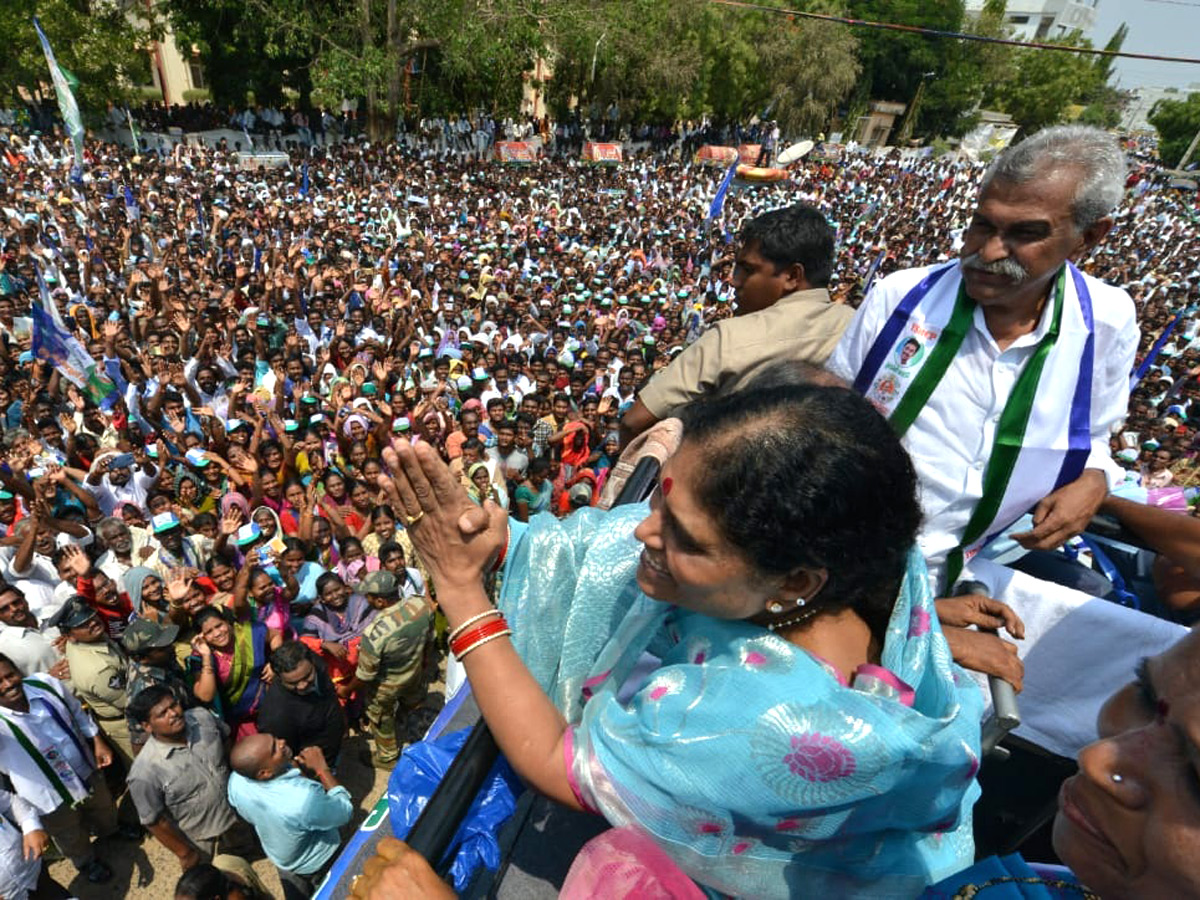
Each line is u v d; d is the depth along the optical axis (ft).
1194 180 184.75
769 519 2.42
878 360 5.42
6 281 40.81
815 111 157.69
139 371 29.86
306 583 20.16
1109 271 78.84
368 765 19.85
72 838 15.79
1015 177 4.34
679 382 6.39
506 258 61.36
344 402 29.01
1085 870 2.68
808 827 2.71
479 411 27.96
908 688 2.77
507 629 3.31
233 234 55.72
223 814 15.26
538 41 98.22
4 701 14.23
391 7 93.25
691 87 135.74
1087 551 7.84
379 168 94.27
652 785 2.63
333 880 6.32
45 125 88.28
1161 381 45.80
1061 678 5.77
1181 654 2.50
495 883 4.28
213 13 96.73
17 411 28.53
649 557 2.99
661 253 73.77
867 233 92.27
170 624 16.67
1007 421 4.99
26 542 19.93
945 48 198.18
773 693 2.57
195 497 24.68
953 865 3.42
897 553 2.71
